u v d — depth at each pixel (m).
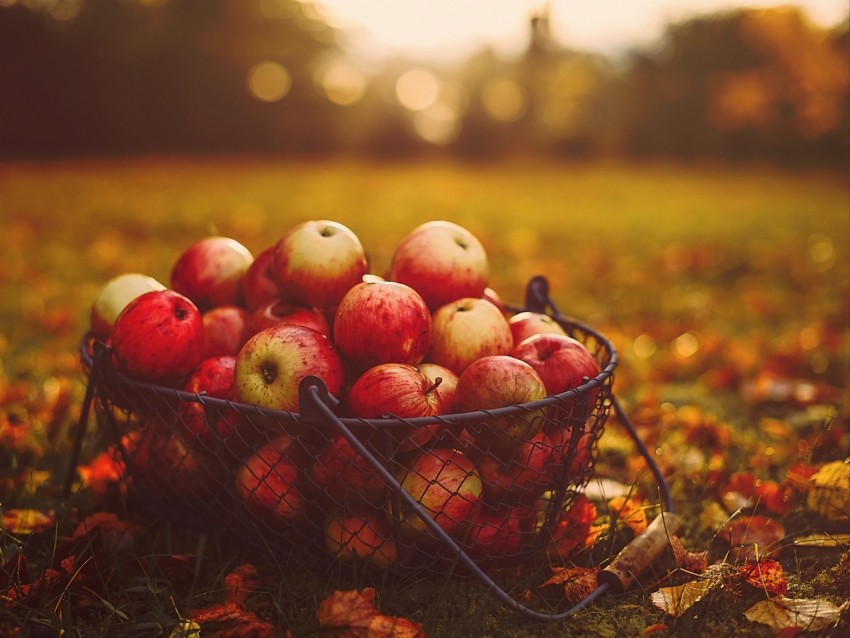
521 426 1.76
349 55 33.19
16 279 5.51
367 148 31.84
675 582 1.88
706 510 2.21
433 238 2.20
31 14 25.75
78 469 2.43
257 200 12.29
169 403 1.95
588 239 8.47
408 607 1.75
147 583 1.75
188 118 29.69
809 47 28.53
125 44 28.05
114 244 7.26
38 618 1.67
